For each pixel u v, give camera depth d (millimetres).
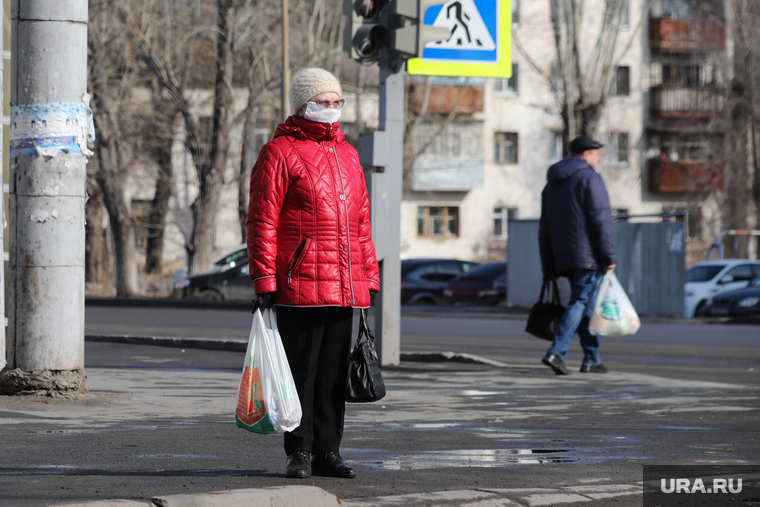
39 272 14023
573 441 12016
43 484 8516
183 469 9492
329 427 9242
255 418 8812
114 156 67562
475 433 12516
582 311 20484
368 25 20328
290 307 8969
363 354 9117
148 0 65188
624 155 101562
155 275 93750
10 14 14617
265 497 7777
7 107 15461
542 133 102312
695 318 48281
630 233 50406
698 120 92875
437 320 45344
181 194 97000
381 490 8648
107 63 65375
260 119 71125
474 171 101062
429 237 102625
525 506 8461
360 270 9133
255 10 66188
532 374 20453
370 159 21281
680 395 16875
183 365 21453
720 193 98000
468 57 21891
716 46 90562
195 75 71188
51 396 14062
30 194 13953
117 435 11500
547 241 20859
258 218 8828
